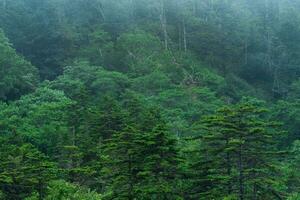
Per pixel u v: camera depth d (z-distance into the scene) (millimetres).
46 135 49781
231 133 32094
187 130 56344
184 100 68875
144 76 73312
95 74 71375
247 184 31891
